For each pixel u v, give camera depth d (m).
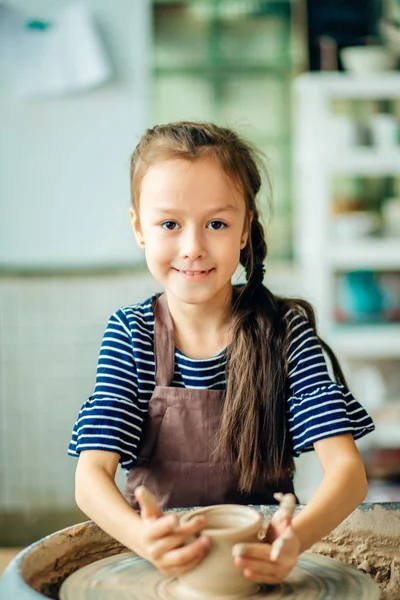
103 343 1.24
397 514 1.11
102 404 1.16
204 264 1.07
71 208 3.68
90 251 3.69
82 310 3.54
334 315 3.54
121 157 3.68
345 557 1.11
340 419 1.09
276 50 3.73
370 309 3.52
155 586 0.94
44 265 3.68
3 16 3.55
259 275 1.26
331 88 3.31
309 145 3.40
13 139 3.63
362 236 3.40
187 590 0.91
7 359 3.52
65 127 3.65
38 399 3.54
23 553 0.95
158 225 1.08
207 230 1.08
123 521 0.95
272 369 1.18
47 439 3.55
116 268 3.69
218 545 0.87
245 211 1.15
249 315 1.21
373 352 3.43
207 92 3.73
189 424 1.21
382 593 1.08
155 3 3.67
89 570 0.99
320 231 3.33
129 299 3.54
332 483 1.00
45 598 0.81
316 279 3.37
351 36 3.70
